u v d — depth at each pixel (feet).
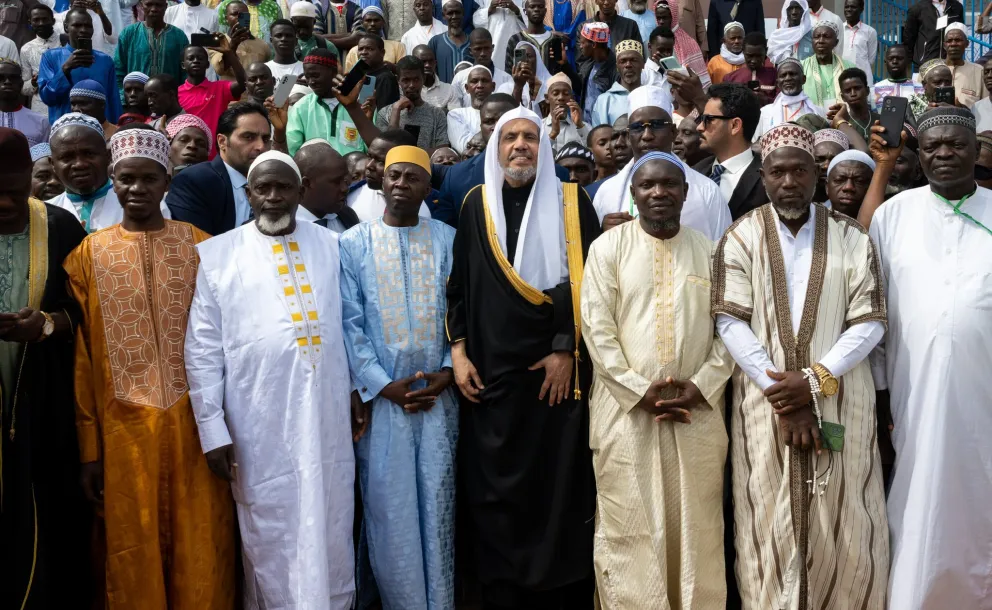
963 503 12.73
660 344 13.00
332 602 12.92
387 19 33.53
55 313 12.70
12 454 12.22
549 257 14.07
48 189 17.84
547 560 13.41
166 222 13.41
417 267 14.14
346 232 14.43
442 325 14.14
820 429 12.46
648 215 13.20
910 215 13.41
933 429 12.69
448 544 13.76
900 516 12.86
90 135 14.66
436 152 19.89
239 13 31.63
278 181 13.12
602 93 26.71
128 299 12.76
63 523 12.93
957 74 29.91
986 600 12.82
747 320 13.03
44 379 12.64
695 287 13.17
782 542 12.50
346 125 20.45
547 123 23.43
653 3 38.06
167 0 33.76
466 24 32.09
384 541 13.46
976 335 12.67
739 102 16.30
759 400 12.82
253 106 15.90
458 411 14.26
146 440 12.51
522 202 14.51
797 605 12.34
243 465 12.89
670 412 12.80
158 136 13.12
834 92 29.76
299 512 12.62
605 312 13.28
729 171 16.40
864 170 15.69
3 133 12.17
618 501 12.91
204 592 12.66
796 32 33.47
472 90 23.77
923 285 12.98
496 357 13.70
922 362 12.84
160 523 12.66
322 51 20.42
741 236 13.33
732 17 34.96
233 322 12.98
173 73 29.60
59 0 34.27
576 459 13.62
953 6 34.88
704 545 12.73
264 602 12.77
